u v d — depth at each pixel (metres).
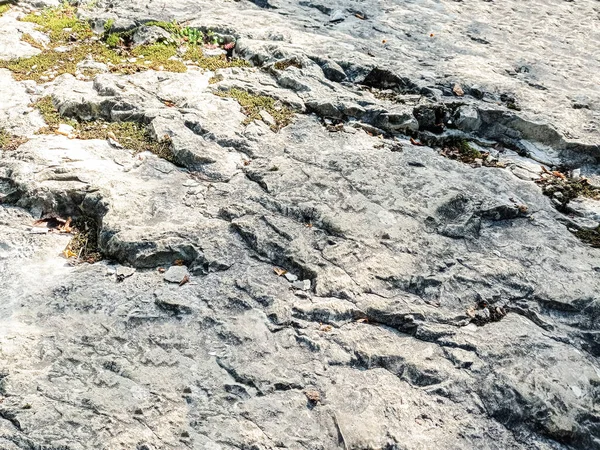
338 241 4.84
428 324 4.27
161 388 3.72
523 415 3.78
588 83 7.74
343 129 6.32
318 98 6.62
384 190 5.41
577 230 5.41
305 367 3.94
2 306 4.16
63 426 3.42
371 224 5.02
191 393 3.71
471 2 10.23
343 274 4.56
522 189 5.82
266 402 3.71
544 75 7.85
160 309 4.22
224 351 3.99
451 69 7.62
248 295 4.38
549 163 6.39
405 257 4.76
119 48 7.53
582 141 6.39
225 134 5.90
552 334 4.33
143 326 4.11
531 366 4.04
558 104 7.12
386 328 4.29
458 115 6.64
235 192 5.29
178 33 7.77
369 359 4.04
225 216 5.00
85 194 5.00
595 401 3.89
